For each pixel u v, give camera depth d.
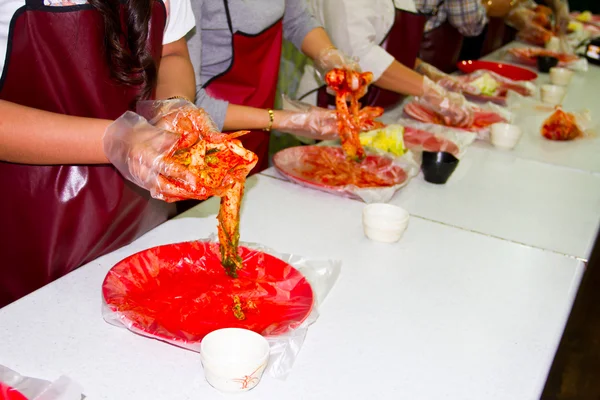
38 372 1.00
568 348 2.99
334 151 2.06
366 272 1.40
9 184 1.32
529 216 1.83
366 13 2.52
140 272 1.24
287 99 2.18
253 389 1.00
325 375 1.05
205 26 2.10
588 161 2.38
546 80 3.75
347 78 1.90
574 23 5.12
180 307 1.17
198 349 1.04
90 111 1.36
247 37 2.14
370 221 1.54
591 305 3.37
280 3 2.23
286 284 1.26
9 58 1.23
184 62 1.66
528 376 1.11
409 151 2.12
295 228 1.60
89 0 1.26
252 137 2.27
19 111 1.17
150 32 1.42
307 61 2.86
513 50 4.19
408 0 2.90
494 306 1.32
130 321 1.08
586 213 1.88
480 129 2.54
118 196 1.39
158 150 1.14
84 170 1.34
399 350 1.14
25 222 1.35
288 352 1.08
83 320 1.14
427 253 1.52
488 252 1.57
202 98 1.91
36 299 1.19
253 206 1.70
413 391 1.04
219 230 1.23
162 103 1.34
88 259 1.41
